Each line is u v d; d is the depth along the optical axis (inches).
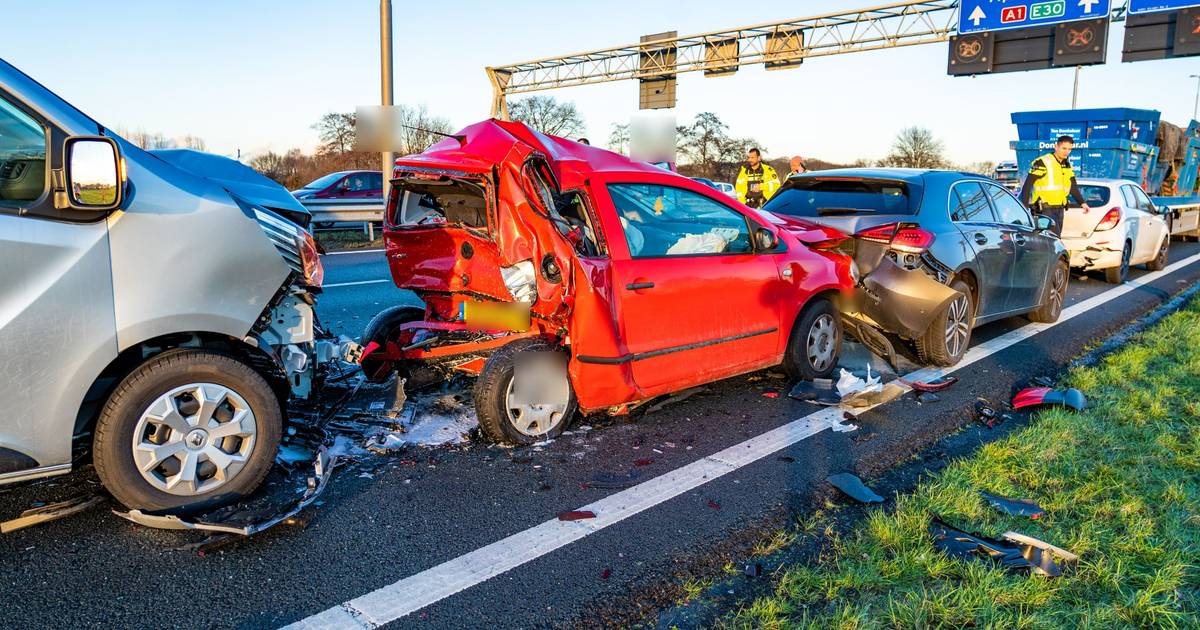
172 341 136.8
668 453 175.9
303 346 158.1
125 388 127.6
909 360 264.5
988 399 222.5
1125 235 451.8
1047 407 213.0
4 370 116.0
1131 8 842.2
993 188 299.4
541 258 169.6
